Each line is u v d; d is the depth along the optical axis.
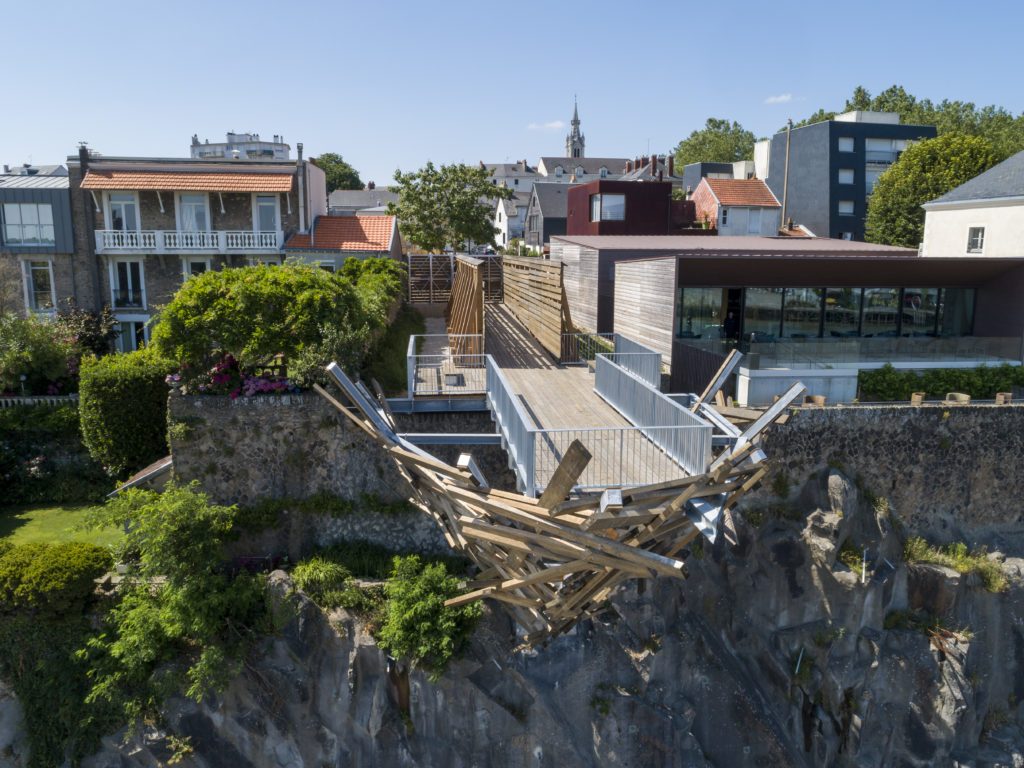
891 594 17.25
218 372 16.05
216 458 15.95
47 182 29.95
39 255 28.75
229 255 29.94
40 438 19.94
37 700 13.99
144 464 19.03
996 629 17.75
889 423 17.86
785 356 21.06
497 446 16.97
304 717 14.30
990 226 29.11
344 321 16.73
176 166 29.91
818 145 54.34
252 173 30.14
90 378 18.47
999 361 22.45
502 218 87.38
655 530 11.06
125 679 13.86
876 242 46.91
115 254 28.98
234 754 14.05
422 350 24.39
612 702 14.89
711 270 21.98
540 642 14.57
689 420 11.80
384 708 14.43
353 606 14.74
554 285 21.59
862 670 16.47
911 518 18.34
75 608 14.20
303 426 16.02
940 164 44.03
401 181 48.69
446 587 14.42
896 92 91.56
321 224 32.91
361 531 16.36
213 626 13.71
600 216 40.22
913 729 16.67
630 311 24.81
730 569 16.86
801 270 22.39
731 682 15.97
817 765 16.36
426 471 12.58
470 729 14.55
